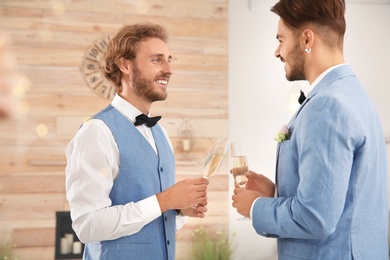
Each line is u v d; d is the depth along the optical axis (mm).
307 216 1494
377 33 5227
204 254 4836
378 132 1656
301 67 1692
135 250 1911
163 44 2062
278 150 1721
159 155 2080
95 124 1944
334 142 1497
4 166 4688
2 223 4664
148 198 1877
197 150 5023
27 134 4734
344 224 1562
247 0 5133
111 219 1811
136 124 2041
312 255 1584
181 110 5016
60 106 4797
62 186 4766
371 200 1598
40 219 4715
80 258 4730
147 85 2029
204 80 5055
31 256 4680
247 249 4996
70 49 4832
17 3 4766
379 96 5215
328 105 1528
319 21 1642
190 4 5055
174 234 2076
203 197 1887
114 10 4914
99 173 1863
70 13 4844
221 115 5066
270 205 1618
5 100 4664
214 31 5086
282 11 1697
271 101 5113
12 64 4734
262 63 5121
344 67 1667
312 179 1496
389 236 4352
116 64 2090
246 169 1894
